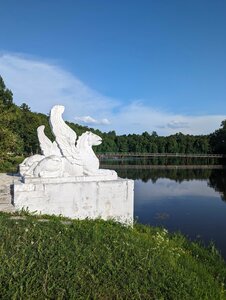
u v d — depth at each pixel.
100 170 13.56
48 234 8.84
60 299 5.97
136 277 7.07
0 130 26.03
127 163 78.00
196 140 105.88
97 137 14.01
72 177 12.80
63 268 7.02
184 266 9.35
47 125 51.22
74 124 75.12
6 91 36.75
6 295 5.92
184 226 18.70
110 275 6.98
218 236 16.56
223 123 99.31
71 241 8.59
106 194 13.05
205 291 7.57
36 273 6.68
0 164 27.12
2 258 7.13
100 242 8.88
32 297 5.98
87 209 12.75
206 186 36.84
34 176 12.45
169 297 6.59
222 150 96.25
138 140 112.25
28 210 11.75
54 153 13.69
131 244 9.09
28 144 47.75
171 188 35.00
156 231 13.48
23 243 7.97
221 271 10.01
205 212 22.64
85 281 6.63
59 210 12.27
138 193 31.17
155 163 78.94
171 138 109.88
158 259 8.60
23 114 50.31
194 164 76.62
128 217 13.49
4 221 9.52
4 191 12.98
